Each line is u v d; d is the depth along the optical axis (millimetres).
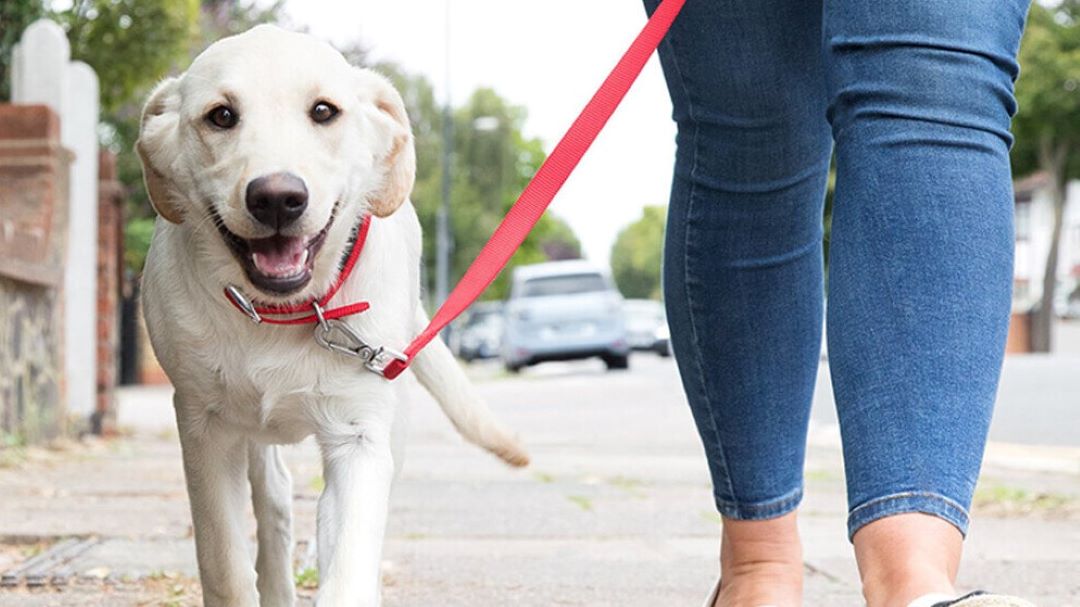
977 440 1964
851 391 2021
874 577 1930
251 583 2826
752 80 2535
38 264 7527
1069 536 4824
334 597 2465
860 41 2082
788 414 2768
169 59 11953
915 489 1932
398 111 2850
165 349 2773
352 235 2730
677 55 2598
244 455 2922
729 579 2807
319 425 2713
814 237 2762
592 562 4184
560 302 25875
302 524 4965
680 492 6238
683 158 2719
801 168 2658
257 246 2520
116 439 9039
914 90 2045
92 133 9000
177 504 5512
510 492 6188
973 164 2025
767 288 2719
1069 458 7730
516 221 2584
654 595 3645
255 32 2719
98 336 9281
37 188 7680
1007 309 2023
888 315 2006
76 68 8898
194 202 2650
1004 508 5574
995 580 3889
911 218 2014
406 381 3057
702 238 2719
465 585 3768
